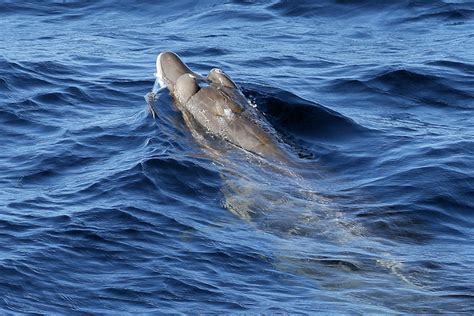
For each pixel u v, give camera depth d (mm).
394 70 66000
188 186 49125
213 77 57156
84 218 45312
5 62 66562
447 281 42625
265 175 51094
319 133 56469
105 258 42438
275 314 39281
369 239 46156
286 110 57969
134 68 68062
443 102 63094
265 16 82625
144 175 49281
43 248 42719
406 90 64312
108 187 48469
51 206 46625
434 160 53094
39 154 52688
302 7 83750
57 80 64375
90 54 71500
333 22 81188
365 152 54500
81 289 40219
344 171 52562
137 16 85188
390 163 53125
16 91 61969
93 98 61688
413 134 56844
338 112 58500
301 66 68625
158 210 46656
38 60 68062
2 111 58375
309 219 47469
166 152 51812
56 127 56688
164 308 39312
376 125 58062
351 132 56688
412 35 78000
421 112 61594
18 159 52281
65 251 42688
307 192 49875
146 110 57000
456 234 46938
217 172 50656
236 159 52188
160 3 87438
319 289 41594
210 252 43469
